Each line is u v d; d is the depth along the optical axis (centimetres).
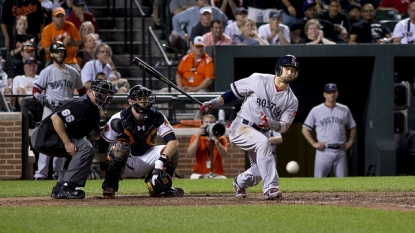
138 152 2938
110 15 6731
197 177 4731
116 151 2817
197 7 6178
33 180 4562
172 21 6244
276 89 2706
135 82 6147
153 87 6106
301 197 2906
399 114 5766
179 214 2205
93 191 3319
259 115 2717
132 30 6266
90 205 2595
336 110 5250
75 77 4516
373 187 3456
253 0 6291
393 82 5672
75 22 6041
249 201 2692
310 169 6191
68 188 2878
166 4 6397
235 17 6059
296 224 1984
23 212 2312
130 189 3447
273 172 2684
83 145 2873
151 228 1920
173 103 5075
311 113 5288
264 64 5831
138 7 6106
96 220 2086
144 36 6059
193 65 5547
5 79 5516
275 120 2761
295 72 2686
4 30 5847
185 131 5122
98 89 2825
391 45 5641
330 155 5241
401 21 5959
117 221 2061
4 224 2023
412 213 2233
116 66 6259
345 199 2811
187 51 6119
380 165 5622
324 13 6153
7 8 5825
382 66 5659
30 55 5488
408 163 5884
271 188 2686
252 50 5538
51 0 6400
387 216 2153
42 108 5041
